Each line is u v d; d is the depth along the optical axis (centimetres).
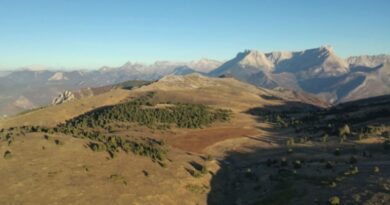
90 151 9494
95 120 17788
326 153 11212
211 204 8288
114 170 8600
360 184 7325
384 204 6191
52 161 8519
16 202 6606
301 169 9469
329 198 6850
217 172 10438
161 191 8094
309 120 19338
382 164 8900
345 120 16838
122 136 13788
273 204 7525
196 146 13900
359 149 11119
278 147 13112
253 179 9588
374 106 19650
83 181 7738
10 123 19875
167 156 10806
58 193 7100
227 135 15812
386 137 12144
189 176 9331
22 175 7619
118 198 7344
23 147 9200
